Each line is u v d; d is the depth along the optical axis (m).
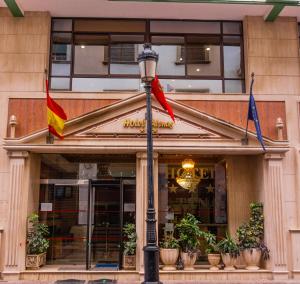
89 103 13.08
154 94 11.89
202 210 13.58
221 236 13.50
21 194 12.20
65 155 13.45
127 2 13.05
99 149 12.34
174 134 12.52
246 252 12.45
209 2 12.96
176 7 13.40
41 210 13.24
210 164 13.77
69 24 14.02
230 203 13.46
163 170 13.63
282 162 12.76
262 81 13.45
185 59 14.01
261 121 13.21
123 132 12.47
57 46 13.90
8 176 12.38
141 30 14.09
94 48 13.97
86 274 12.09
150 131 8.88
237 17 14.04
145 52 9.06
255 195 13.42
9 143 12.22
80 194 13.36
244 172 13.63
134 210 13.27
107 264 13.03
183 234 12.45
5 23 13.37
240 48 14.14
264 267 12.55
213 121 12.54
